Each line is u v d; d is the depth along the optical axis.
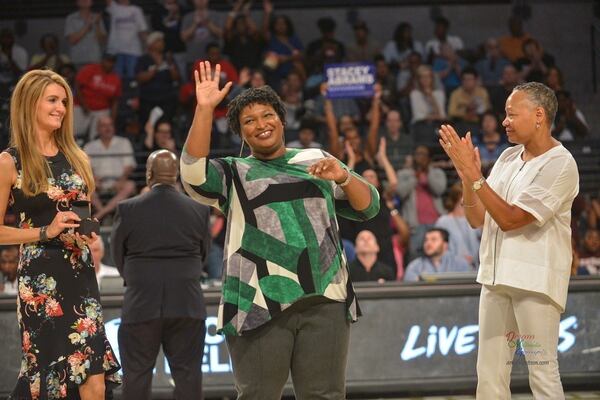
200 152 5.50
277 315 5.54
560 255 6.82
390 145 17.06
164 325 8.55
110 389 6.88
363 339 9.83
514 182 6.95
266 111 5.76
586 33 21.70
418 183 15.33
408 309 9.88
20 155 6.66
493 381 6.98
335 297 5.60
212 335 9.85
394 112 17.30
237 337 5.62
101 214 15.52
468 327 9.88
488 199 6.55
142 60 18.58
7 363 9.71
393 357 9.80
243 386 5.63
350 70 14.91
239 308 5.55
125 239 8.61
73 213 6.46
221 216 13.97
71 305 6.59
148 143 16.94
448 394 10.12
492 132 16.91
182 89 17.89
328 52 18.81
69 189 6.72
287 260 5.55
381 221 12.62
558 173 6.69
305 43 21.83
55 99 6.71
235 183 5.73
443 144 6.65
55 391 6.53
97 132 17.53
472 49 20.81
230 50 19.22
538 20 21.84
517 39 19.84
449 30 21.97
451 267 12.36
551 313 6.77
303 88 18.38
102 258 11.62
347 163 14.84
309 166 5.79
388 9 21.97
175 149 16.89
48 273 6.56
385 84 18.44
